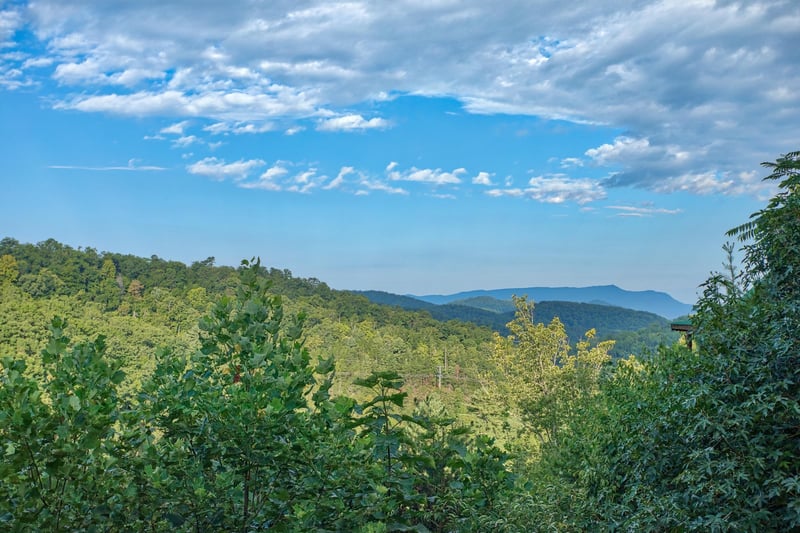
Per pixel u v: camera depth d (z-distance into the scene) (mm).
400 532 3967
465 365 78250
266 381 3768
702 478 4336
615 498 5211
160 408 3834
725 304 4969
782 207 5230
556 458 9758
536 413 23438
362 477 3703
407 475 4234
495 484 4570
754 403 4246
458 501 4348
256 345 4086
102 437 3359
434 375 72625
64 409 3191
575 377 23484
